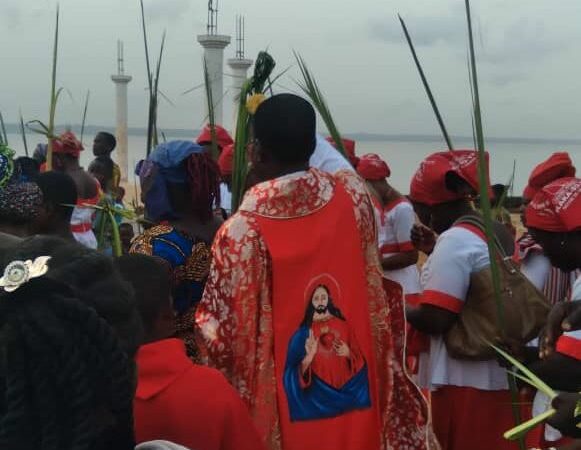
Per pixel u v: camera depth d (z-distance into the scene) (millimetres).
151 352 1860
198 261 2771
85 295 1229
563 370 2531
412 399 2631
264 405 2402
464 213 3453
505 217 5211
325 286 2465
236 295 2396
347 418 2492
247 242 2395
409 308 3381
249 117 2945
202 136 5406
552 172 4469
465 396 3311
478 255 3205
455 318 3262
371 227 2625
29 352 1141
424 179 3477
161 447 1492
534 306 3129
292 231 2434
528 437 3209
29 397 1137
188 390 1854
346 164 2807
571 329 2516
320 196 2490
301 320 2436
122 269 1943
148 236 2773
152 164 2850
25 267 1180
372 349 2559
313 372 2457
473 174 3322
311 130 2484
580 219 2807
